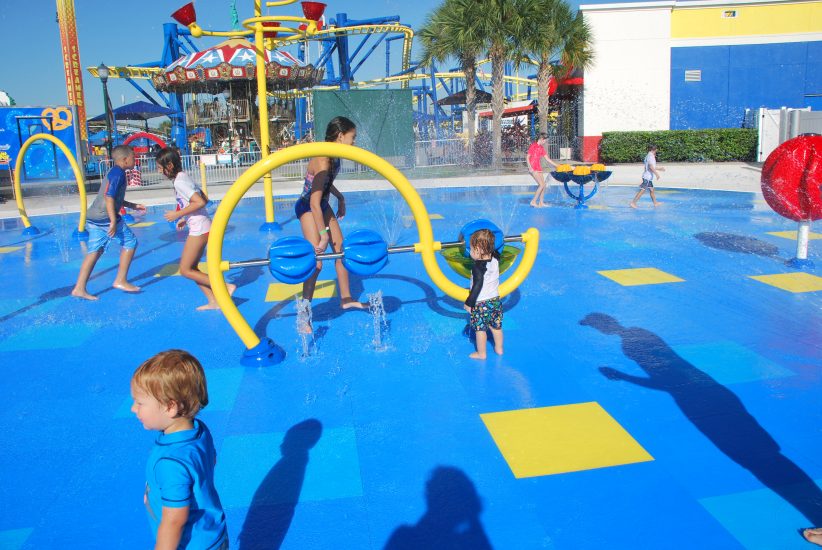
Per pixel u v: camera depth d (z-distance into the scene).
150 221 13.98
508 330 5.58
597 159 28.30
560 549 2.73
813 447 3.49
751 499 3.03
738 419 3.84
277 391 4.43
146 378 1.92
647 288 6.82
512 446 3.59
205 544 2.00
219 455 3.58
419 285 7.30
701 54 27.81
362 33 34.16
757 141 25.64
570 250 8.98
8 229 13.10
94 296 7.22
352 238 4.98
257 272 8.22
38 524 3.04
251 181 4.59
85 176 22.61
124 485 3.36
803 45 27.72
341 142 5.11
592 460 3.42
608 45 27.59
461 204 14.84
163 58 36.09
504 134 33.38
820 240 9.23
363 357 5.02
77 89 41.41
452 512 3.02
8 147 21.64
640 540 2.77
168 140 39.00
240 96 33.09
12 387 4.69
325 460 3.51
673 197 15.04
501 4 24.06
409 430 3.82
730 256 8.27
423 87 44.53
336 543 2.82
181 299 7.04
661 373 4.56
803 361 4.71
